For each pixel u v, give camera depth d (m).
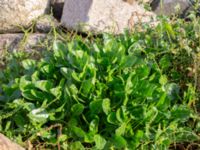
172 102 0.77
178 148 0.73
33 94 0.71
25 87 0.72
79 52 0.75
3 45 0.93
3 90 0.75
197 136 0.72
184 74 0.81
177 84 0.80
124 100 0.70
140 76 0.75
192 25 0.89
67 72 0.73
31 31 0.92
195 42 0.84
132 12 0.94
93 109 0.69
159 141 0.69
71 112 0.70
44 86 0.71
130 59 0.75
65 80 0.73
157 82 0.77
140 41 0.85
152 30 0.89
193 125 0.75
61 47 0.78
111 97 0.71
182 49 0.82
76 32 0.89
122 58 0.75
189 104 0.76
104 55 0.77
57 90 0.70
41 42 0.92
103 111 0.70
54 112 0.70
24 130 0.69
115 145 0.68
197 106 0.78
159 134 0.69
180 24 0.91
